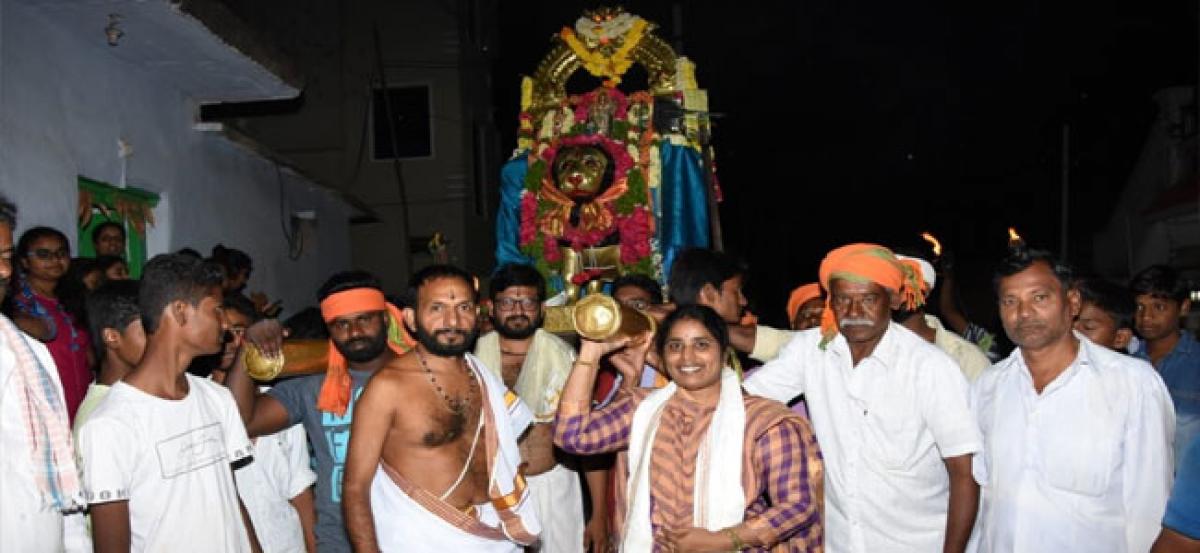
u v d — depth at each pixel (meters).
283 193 10.02
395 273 17.28
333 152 17.33
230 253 6.90
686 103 6.42
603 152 6.19
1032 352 3.39
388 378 3.35
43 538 2.79
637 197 6.13
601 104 6.32
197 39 6.35
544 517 4.49
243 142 8.45
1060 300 3.30
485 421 3.49
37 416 2.80
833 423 3.73
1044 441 3.35
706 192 6.43
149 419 3.16
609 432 3.54
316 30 17.09
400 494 3.36
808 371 3.85
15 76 5.46
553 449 4.48
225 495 3.36
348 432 3.97
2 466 2.70
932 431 3.54
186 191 7.75
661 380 4.44
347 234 12.77
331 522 3.98
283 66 7.41
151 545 3.13
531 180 6.38
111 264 5.43
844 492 3.68
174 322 3.23
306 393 4.04
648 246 6.12
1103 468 3.26
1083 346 3.36
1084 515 3.29
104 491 3.00
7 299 4.44
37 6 5.63
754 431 3.30
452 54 17.53
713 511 3.22
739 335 4.38
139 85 7.01
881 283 3.53
